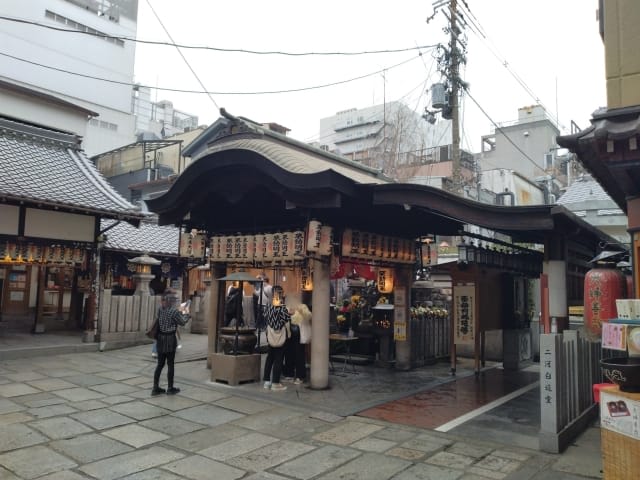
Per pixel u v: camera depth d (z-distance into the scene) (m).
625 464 4.19
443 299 17.03
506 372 11.56
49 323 16.20
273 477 5.11
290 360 10.21
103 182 14.67
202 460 5.56
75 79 32.91
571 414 6.42
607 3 5.74
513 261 11.60
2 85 18.80
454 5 17.05
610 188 6.69
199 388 9.04
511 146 33.78
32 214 12.34
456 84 17.28
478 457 5.67
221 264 11.23
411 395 8.91
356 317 13.00
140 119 44.50
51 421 6.82
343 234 9.50
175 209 10.56
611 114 4.89
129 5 36.19
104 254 16.77
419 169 30.09
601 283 6.72
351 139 44.38
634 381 4.19
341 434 6.55
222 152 9.05
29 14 30.80
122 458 5.57
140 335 14.19
